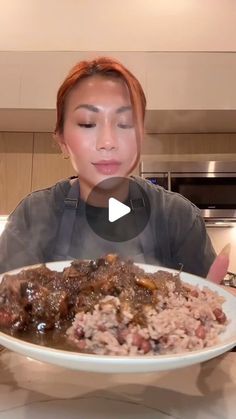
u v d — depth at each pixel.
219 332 0.55
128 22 2.00
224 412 0.52
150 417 0.50
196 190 2.08
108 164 0.87
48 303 0.55
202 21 2.00
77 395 0.55
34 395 0.54
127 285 0.56
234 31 2.00
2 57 1.94
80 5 1.99
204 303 0.59
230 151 2.19
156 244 0.92
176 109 1.92
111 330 0.51
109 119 0.85
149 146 2.18
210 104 1.93
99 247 0.90
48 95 1.92
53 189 1.00
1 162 2.18
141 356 0.44
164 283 0.60
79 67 0.87
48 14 2.00
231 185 2.07
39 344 0.50
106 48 2.00
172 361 0.43
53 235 0.92
